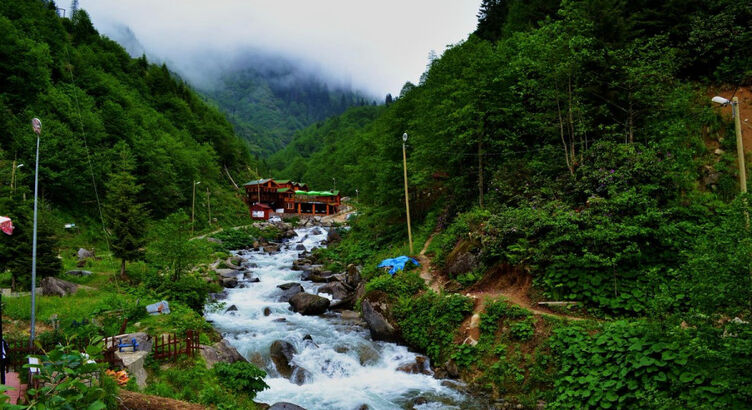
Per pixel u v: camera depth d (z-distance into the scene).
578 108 20.83
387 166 32.69
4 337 13.12
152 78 101.50
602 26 22.94
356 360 16.58
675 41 25.17
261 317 22.05
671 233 14.73
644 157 17.08
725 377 8.27
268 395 13.62
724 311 7.98
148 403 9.67
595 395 10.99
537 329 14.13
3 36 49.84
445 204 30.47
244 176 103.06
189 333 14.02
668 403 9.25
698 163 18.83
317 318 21.91
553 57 20.91
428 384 14.60
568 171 21.23
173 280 21.39
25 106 47.59
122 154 29.12
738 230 7.91
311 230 62.47
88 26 99.12
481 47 28.88
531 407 12.18
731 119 20.41
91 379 7.57
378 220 36.44
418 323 17.52
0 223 9.03
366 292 20.95
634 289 14.17
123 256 25.55
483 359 14.41
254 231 55.47
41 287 20.77
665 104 20.30
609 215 15.73
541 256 16.12
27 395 7.41
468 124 24.92
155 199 53.62
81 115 50.94
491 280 18.23
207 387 12.06
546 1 33.50
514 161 23.72
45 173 39.62
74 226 38.56
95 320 15.95
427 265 23.84
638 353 10.77
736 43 22.47
